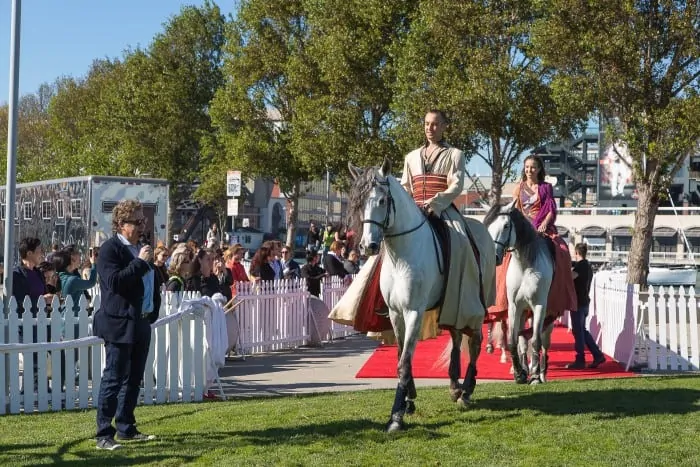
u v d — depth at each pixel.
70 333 10.19
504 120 30.70
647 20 24.62
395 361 14.59
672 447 7.02
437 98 30.78
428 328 9.23
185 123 55.66
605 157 70.19
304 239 69.88
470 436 7.47
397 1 35.66
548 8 25.97
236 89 45.88
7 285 10.44
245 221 57.16
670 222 58.84
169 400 10.58
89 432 8.01
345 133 38.06
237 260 17.84
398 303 7.97
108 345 7.36
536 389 10.24
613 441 7.23
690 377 11.77
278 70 43.78
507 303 11.62
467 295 8.48
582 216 60.16
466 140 32.69
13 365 9.67
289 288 17.23
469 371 9.02
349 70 36.53
